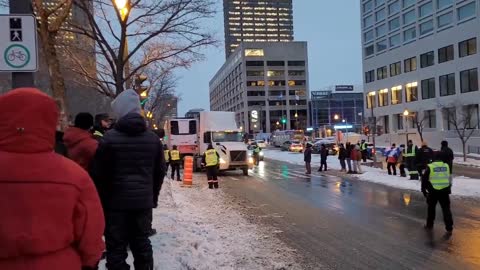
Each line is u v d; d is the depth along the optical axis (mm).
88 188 2729
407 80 75688
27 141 2580
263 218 13367
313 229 11586
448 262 8258
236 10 166000
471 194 17516
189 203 16625
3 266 2482
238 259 8555
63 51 17203
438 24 67688
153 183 5809
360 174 27750
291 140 73562
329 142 54250
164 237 9273
